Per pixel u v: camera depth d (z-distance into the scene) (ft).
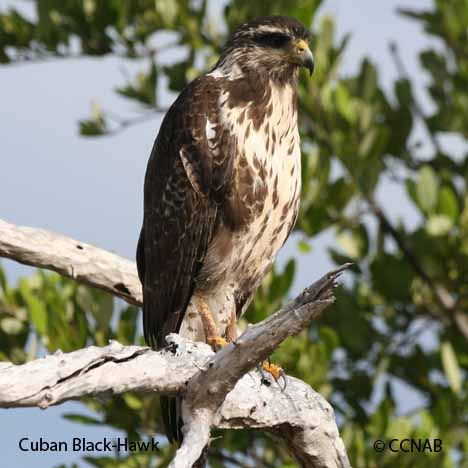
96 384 26.55
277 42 38.19
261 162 36.99
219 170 36.96
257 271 38.42
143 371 27.94
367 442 48.39
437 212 55.67
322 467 32.55
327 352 47.60
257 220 37.27
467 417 50.29
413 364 56.44
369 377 54.13
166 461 44.52
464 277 56.03
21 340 45.27
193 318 38.19
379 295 57.00
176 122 37.99
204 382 28.78
